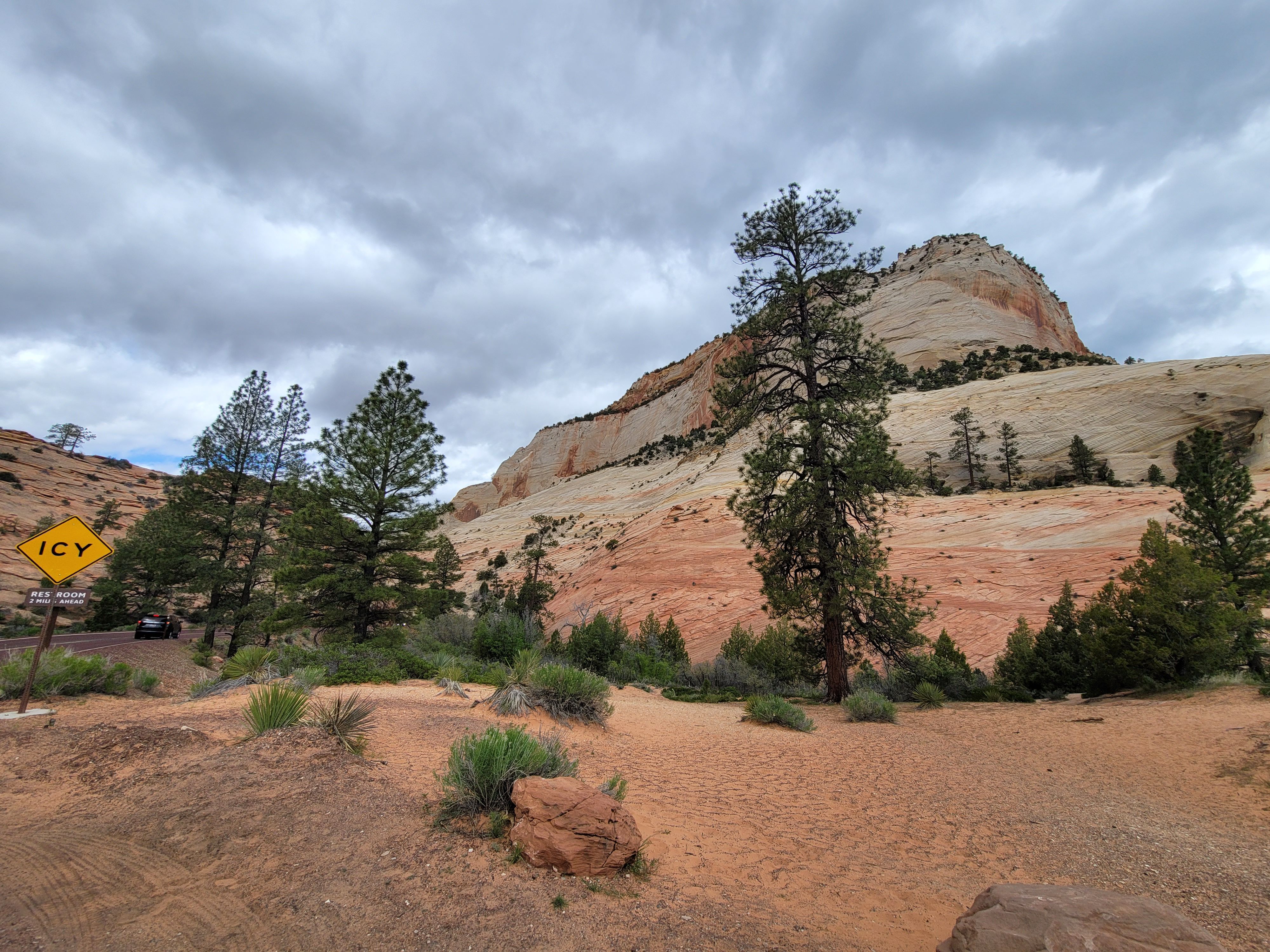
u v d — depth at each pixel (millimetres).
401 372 20703
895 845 5199
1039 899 2977
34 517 76625
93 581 59531
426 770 5738
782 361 20250
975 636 34438
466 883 3484
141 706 8750
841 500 18453
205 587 26484
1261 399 69062
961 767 8555
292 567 18672
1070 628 21906
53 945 2756
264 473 28312
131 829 4012
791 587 18438
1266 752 8125
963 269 145625
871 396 18938
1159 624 16938
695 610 46031
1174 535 21938
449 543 20938
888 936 3465
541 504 128750
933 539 49312
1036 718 13273
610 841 3953
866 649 21734
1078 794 7137
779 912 3676
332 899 3240
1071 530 45500
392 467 20094
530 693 9672
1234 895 4148
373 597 18375
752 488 19062
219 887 3334
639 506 96875
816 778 7508
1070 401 81312
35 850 3744
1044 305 151125
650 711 12555
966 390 95312
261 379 28656
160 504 103688
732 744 9453
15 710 7945
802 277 20703
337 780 4977
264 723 6172
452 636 24766
